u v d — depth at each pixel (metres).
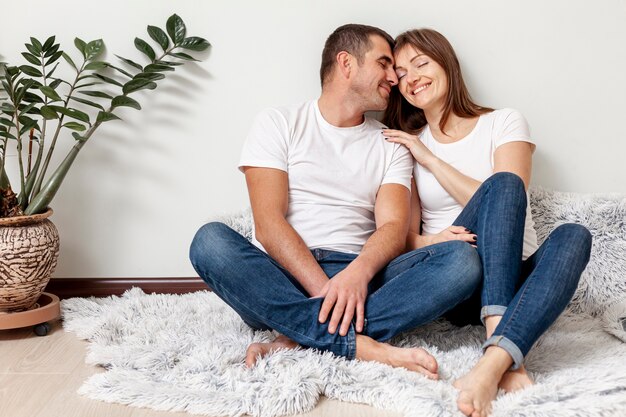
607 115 2.41
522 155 2.05
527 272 1.80
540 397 1.47
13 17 2.37
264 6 2.36
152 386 1.64
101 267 2.47
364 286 1.77
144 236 2.46
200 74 2.40
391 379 1.61
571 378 1.57
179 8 2.36
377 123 2.18
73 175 2.43
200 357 1.76
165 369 1.75
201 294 2.42
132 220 2.46
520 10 2.36
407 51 2.12
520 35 2.37
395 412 1.55
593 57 2.38
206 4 2.36
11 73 2.17
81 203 2.44
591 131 2.42
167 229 2.46
